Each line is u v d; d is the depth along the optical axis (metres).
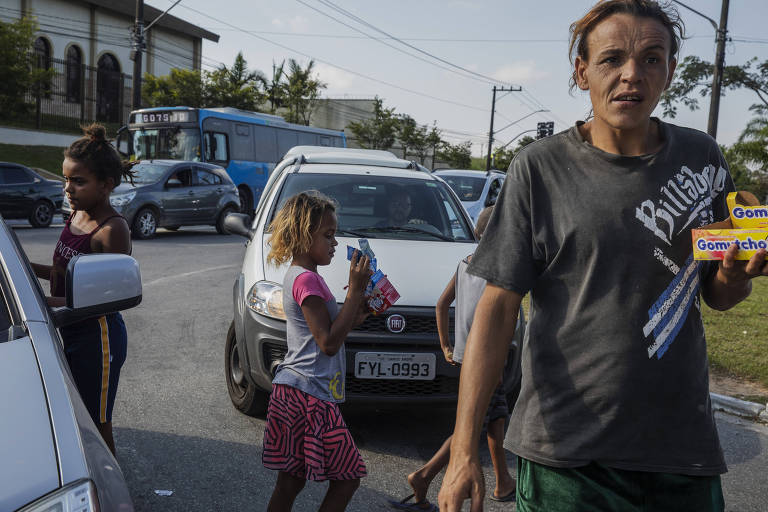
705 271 1.72
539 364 1.72
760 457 4.32
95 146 2.85
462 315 3.14
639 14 1.65
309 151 7.83
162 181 15.41
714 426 1.70
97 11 37.03
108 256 2.33
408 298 4.07
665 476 1.64
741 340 6.99
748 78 26.84
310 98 46.16
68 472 1.48
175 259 11.79
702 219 1.65
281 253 2.77
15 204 15.78
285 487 2.73
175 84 36.38
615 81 1.66
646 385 1.62
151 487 3.46
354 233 4.99
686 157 1.69
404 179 5.64
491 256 1.72
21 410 1.61
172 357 5.88
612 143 1.71
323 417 2.67
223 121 20.91
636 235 1.62
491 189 13.83
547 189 1.70
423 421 4.63
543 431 1.70
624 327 1.62
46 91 28.52
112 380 2.80
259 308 4.10
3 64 26.33
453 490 1.58
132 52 22.58
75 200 2.85
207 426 4.34
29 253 11.27
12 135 28.83
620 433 1.64
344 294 4.03
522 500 1.77
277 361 4.02
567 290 1.69
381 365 3.92
